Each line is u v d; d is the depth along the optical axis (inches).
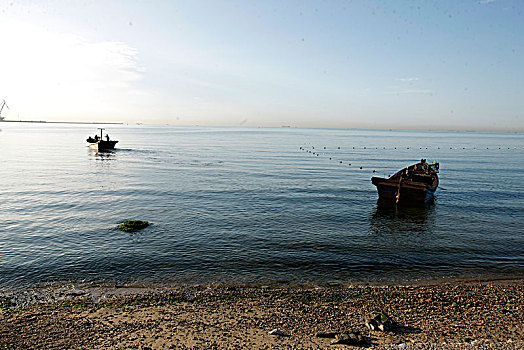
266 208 1180.5
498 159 3348.9
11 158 2615.7
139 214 1074.1
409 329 453.4
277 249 800.3
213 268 689.0
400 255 779.4
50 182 1616.6
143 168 2190.0
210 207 1178.6
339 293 580.1
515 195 1487.5
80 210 1113.4
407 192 1270.9
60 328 449.7
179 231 912.3
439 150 4874.5
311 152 3846.0
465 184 1765.5
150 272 664.4
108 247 788.0
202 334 435.5
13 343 410.0
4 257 722.2
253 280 639.8
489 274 681.0
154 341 416.8
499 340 420.2
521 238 911.0
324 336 431.2
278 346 405.7
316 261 735.7
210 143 5275.6
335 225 1008.9
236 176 1891.0
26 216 1034.7
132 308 515.5
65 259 717.3
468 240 890.7
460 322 475.8
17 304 530.3
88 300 547.2
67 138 5600.4
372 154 3811.5
